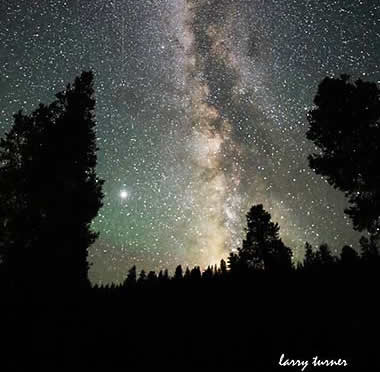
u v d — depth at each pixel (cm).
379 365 785
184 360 986
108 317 1485
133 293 2134
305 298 1396
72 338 1177
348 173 1798
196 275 2795
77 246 1639
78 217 1667
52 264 1522
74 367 959
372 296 1230
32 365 961
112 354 1057
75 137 1738
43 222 1586
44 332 1195
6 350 1026
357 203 1773
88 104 1873
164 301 1855
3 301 1333
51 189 1622
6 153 1684
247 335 1116
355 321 1041
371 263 1766
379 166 1695
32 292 1432
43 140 1702
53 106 1834
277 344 1002
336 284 1498
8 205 1611
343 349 892
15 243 1519
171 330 1286
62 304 1484
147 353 1060
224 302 1631
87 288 1702
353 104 1819
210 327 1266
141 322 1424
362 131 1800
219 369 906
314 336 1001
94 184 1789
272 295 1577
